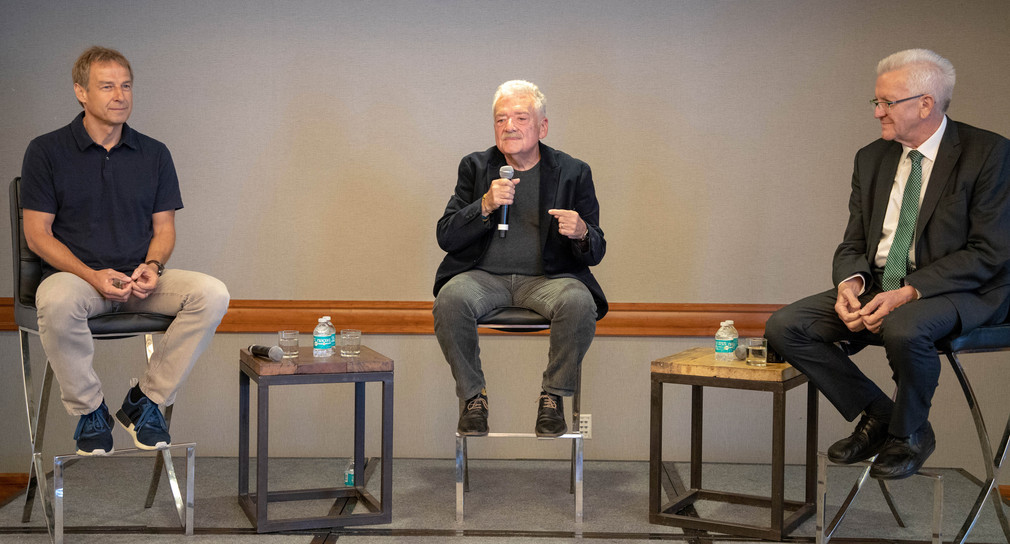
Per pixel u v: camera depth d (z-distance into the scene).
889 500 2.52
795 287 3.23
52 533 2.28
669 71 3.22
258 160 3.23
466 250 2.69
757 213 3.23
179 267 3.23
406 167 3.25
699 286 3.25
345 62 3.23
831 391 2.35
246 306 3.22
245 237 3.24
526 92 2.59
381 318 3.24
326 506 2.64
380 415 3.29
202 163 3.22
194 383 3.24
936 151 2.32
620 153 3.24
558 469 3.15
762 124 3.21
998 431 3.18
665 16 3.21
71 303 2.21
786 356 2.36
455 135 3.25
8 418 3.19
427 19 3.23
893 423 2.19
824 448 3.25
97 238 2.50
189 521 2.36
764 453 3.27
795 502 2.64
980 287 2.24
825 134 3.20
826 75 3.19
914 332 2.10
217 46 3.21
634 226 3.25
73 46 3.17
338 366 2.39
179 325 2.39
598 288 2.69
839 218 3.21
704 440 3.28
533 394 3.28
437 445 3.29
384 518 2.48
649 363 3.27
